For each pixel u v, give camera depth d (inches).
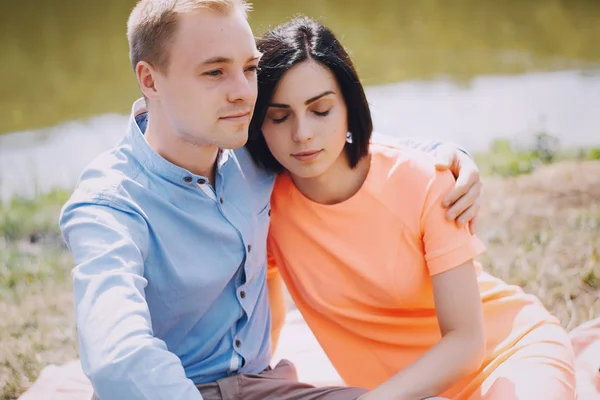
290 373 98.6
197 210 86.7
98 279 74.3
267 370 96.5
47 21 402.0
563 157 213.0
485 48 345.7
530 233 167.3
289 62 84.8
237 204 89.5
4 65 350.3
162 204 84.4
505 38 358.0
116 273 75.1
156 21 81.2
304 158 87.5
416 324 95.3
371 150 93.9
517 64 321.4
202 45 80.0
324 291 95.3
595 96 274.5
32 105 303.4
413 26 380.2
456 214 88.5
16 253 177.8
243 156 93.4
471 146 235.5
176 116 83.0
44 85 325.1
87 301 73.5
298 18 90.9
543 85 291.6
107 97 309.6
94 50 362.3
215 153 87.5
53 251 179.6
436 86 298.4
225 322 89.1
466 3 415.5
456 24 381.4
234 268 87.9
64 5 422.9
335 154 88.4
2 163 247.4
